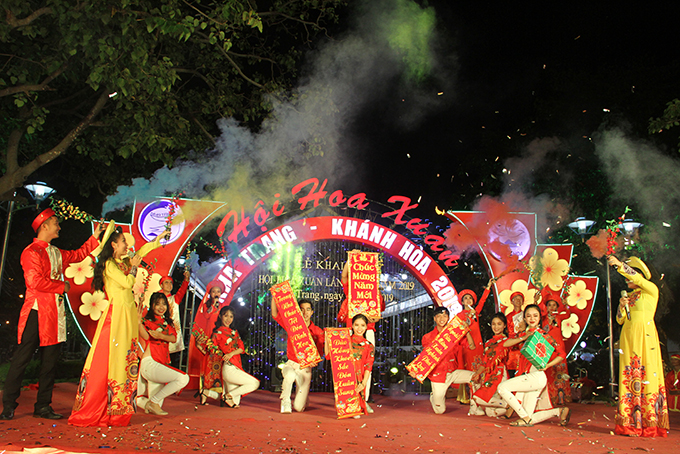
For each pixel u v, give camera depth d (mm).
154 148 10047
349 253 8523
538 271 9781
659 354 5910
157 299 7137
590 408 8219
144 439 4863
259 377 10484
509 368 7566
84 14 8211
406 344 11383
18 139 9508
